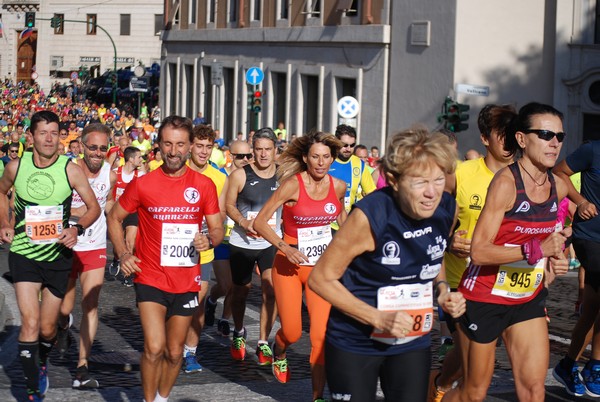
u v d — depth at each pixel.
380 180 15.79
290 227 10.91
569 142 37.66
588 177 10.78
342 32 43.56
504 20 37.97
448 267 9.66
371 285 6.69
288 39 48.44
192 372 11.79
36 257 10.01
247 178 12.82
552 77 38.22
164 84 66.62
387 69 41.06
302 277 10.77
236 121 54.81
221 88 57.03
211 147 12.63
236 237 12.57
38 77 110.94
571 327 15.17
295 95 48.00
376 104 41.56
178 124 9.06
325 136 10.77
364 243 6.54
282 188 10.79
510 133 8.50
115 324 14.93
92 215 10.30
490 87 37.94
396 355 6.75
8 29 114.56
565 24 37.44
